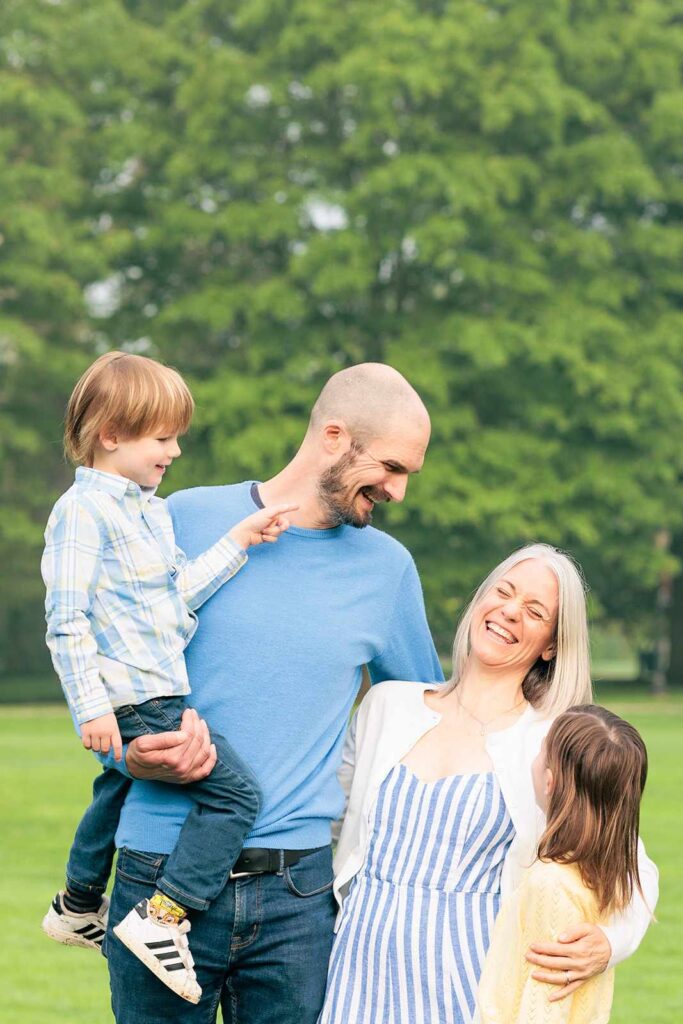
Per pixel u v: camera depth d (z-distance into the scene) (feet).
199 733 10.49
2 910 24.27
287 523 11.11
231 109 83.82
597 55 86.02
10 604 107.34
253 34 87.97
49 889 25.98
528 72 80.02
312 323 83.61
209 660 11.02
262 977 10.93
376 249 80.12
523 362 83.46
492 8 85.66
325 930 11.12
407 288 86.22
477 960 10.56
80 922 11.78
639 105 89.86
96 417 10.86
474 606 11.71
